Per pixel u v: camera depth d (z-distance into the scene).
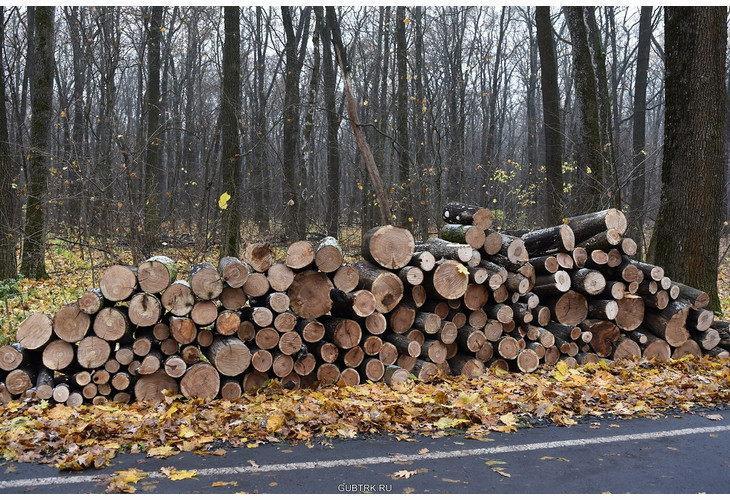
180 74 34.00
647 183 21.23
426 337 7.27
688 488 4.08
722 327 8.21
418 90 21.31
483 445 5.01
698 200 9.51
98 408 5.87
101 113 15.13
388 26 21.20
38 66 13.40
